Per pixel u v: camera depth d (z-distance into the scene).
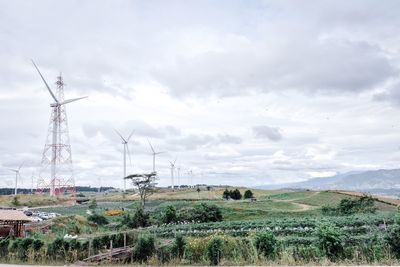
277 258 24.72
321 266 22.28
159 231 56.66
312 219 60.84
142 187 101.12
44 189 156.12
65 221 73.06
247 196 135.00
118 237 33.00
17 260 31.75
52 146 141.38
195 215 75.81
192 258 27.28
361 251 24.20
